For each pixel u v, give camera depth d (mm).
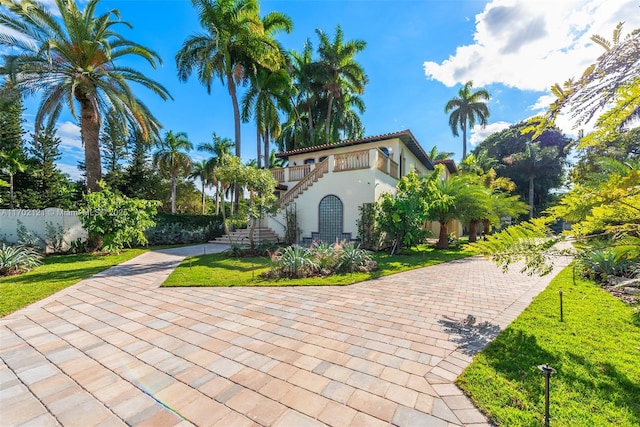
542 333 3941
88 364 3229
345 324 4422
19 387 2783
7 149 18891
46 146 20562
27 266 8820
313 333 4078
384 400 2557
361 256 8914
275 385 2803
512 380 2812
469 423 2258
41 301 5660
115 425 2268
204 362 3262
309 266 8125
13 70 10562
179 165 31016
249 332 4121
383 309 5148
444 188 15094
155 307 5301
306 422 2289
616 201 2400
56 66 12445
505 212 19297
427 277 8008
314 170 15625
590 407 2391
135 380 2900
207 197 47969
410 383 2820
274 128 22141
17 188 19422
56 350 3574
